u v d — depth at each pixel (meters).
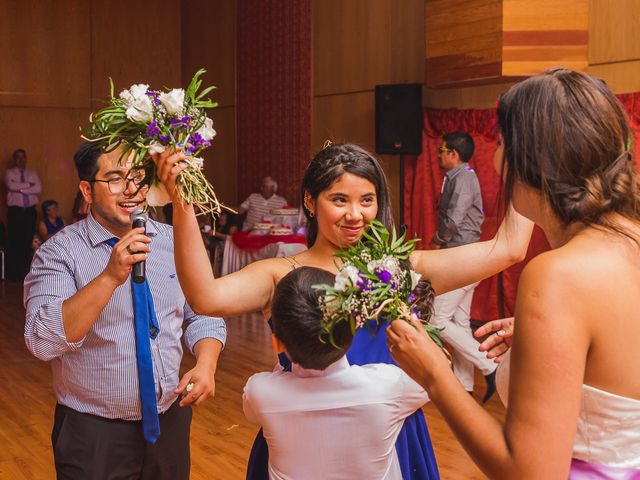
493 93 8.17
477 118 8.20
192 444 4.59
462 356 5.26
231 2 13.05
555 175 1.29
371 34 10.05
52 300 2.26
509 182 1.36
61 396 2.38
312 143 11.19
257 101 12.38
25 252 12.44
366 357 1.86
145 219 2.18
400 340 1.36
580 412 1.28
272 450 1.75
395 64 9.71
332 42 10.70
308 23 11.12
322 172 1.99
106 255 2.41
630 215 1.31
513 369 1.24
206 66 13.88
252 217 11.16
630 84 7.12
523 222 2.11
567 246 1.28
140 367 2.32
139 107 1.86
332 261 2.04
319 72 11.00
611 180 1.29
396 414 1.72
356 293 1.52
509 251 2.10
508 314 7.85
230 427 4.90
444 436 4.62
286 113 11.70
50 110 14.02
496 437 1.24
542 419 1.19
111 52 14.42
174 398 2.46
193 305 1.90
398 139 8.62
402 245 1.69
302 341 1.63
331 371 1.69
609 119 1.29
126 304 2.35
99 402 2.33
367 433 1.69
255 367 6.49
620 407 1.25
